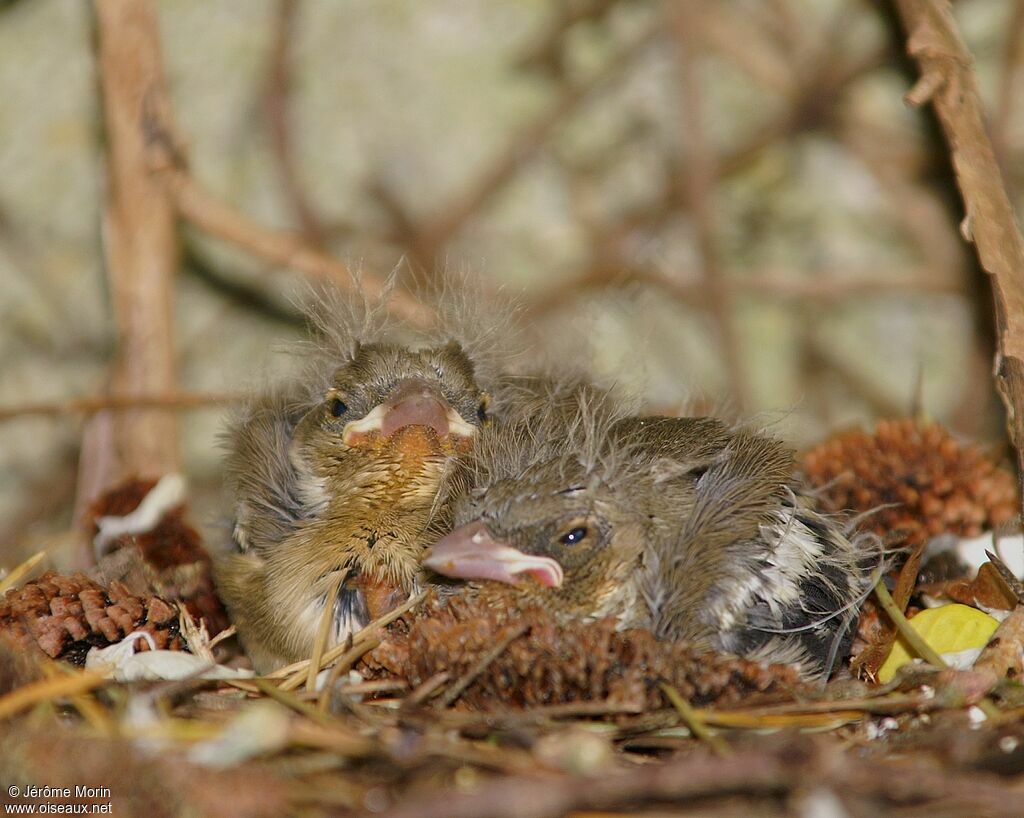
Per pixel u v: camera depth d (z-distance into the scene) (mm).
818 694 1116
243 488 1161
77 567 1181
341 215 1267
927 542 1157
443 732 1105
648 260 1267
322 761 1098
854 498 1164
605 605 1136
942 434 1172
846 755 1096
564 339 1242
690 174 1260
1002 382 1145
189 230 1262
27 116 1267
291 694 1122
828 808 1083
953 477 1163
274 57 1263
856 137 1269
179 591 1160
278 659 1147
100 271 1263
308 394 1173
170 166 1215
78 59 1265
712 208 1260
